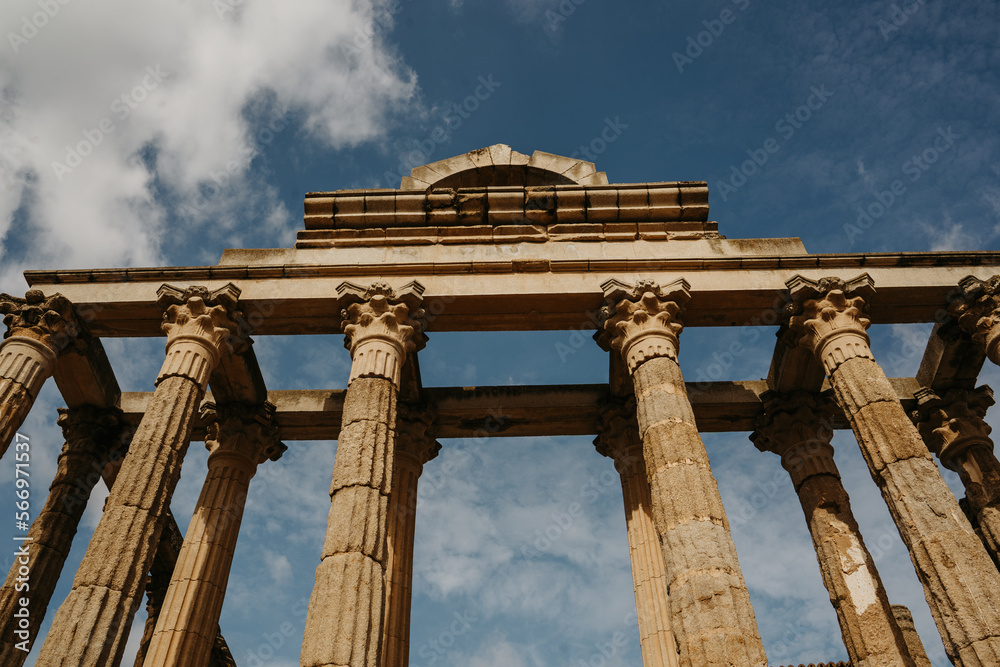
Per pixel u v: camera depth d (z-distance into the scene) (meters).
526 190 21.33
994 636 13.44
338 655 12.83
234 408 21.89
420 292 19.16
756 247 20.81
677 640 13.79
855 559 18.59
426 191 21.30
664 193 21.23
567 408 22.44
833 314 18.70
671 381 17.47
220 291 18.97
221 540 19.73
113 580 14.20
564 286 19.56
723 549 14.48
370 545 14.56
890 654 16.78
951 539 14.67
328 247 21.03
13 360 18.09
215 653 23.02
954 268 19.89
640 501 20.31
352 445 16.12
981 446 21.27
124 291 19.61
